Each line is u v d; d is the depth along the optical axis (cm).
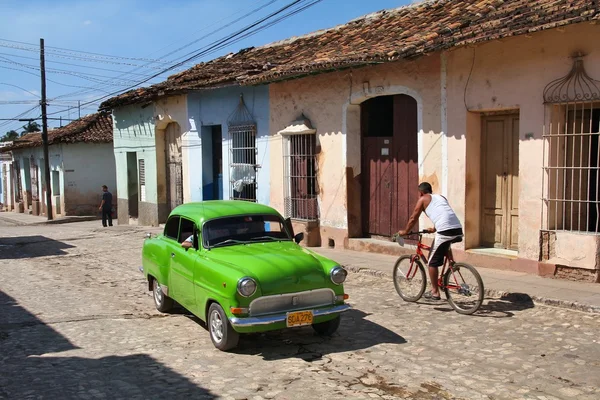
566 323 690
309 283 624
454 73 997
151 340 688
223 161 1627
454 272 769
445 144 1022
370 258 1143
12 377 565
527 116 891
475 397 494
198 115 1720
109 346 667
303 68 1185
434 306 795
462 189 999
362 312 780
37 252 1541
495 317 729
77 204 2891
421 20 1182
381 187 1220
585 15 736
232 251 677
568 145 875
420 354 607
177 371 573
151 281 865
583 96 818
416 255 821
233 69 1536
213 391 517
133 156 2248
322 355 613
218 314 633
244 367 580
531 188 895
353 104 1222
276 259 638
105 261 1351
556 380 526
